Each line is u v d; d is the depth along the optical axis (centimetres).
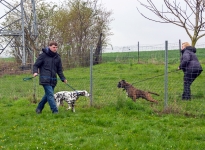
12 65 2139
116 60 2269
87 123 896
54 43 1018
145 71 2033
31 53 2677
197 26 861
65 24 2995
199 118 954
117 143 713
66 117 974
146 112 1027
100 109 1070
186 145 696
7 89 1608
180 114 998
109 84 1644
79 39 2998
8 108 1161
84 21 3033
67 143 721
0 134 788
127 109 1040
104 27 3136
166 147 691
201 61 2155
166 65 1047
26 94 1426
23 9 2717
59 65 1049
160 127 841
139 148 677
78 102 1202
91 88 1145
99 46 2603
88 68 2000
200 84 1542
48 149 682
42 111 1068
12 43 2864
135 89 1185
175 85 1538
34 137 766
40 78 1020
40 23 3019
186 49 1243
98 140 728
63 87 1576
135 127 829
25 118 978
